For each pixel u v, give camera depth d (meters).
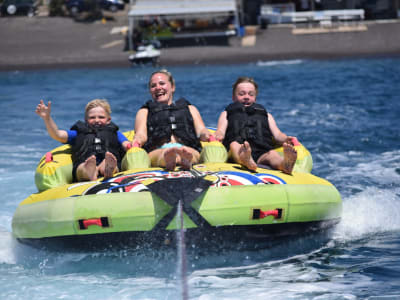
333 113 22.69
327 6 76.94
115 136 10.61
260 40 64.88
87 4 75.31
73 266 8.38
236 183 8.62
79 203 8.23
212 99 26.94
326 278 7.56
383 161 14.89
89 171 9.31
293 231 8.80
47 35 68.38
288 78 37.25
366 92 28.53
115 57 60.28
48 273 8.08
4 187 12.99
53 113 24.27
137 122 11.09
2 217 10.91
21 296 7.13
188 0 65.81
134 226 8.05
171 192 8.05
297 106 24.80
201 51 60.91
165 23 65.62
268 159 10.15
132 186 8.41
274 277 7.68
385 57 53.62
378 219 10.27
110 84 37.22
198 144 11.09
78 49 63.78
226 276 7.77
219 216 8.15
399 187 12.36
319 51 60.50
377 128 19.36
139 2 64.88
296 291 7.09
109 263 8.41
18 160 15.77
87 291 7.27
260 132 10.63
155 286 7.41
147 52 52.97
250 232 8.43
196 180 8.35
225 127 10.95
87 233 8.18
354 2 75.88
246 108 10.89
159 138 10.63
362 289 7.09
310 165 10.83
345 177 13.35
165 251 8.25
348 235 9.50
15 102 28.91
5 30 69.81
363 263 8.10
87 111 10.63
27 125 21.53
